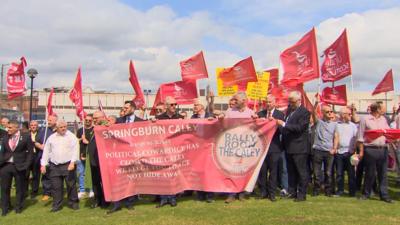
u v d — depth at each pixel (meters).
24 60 13.34
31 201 11.02
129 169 9.38
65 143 9.65
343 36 12.50
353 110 12.02
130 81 12.90
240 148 9.66
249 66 11.88
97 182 9.79
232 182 9.61
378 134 9.62
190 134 9.58
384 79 16.84
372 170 9.78
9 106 39.34
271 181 9.77
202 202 9.70
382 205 9.22
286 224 7.62
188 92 14.09
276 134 9.77
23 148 9.72
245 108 9.94
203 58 13.99
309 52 11.53
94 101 44.66
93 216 8.80
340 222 7.72
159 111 10.95
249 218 8.05
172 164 9.50
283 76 11.87
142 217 8.39
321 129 10.59
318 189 10.57
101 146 9.34
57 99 43.53
